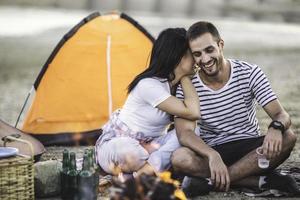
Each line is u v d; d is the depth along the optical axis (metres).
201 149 5.09
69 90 7.48
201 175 5.18
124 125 5.30
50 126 7.38
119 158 5.16
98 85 7.52
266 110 5.27
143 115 5.23
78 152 6.89
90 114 7.45
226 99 5.31
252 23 31.36
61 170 5.00
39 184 5.00
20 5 40.31
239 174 5.15
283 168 6.02
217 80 5.28
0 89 12.05
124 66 7.64
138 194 3.90
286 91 11.27
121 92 7.54
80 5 42.03
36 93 7.52
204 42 5.07
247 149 5.29
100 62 7.60
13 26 26.56
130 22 7.91
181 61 5.17
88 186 4.79
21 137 6.13
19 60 16.67
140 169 5.19
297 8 37.12
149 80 5.16
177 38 5.13
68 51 7.57
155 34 23.14
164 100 5.09
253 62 15.70
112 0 42.72
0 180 4.54
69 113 7.43
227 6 39.06
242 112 5.36
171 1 42.34
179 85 5.30
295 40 22.62
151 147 5.36
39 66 15.57
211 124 5.39
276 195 5.09
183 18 33.81
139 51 7.76
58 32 24.06
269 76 13.20
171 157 5.19
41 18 31.23
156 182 3.95
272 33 25.45
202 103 5.34
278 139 4.99
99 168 5.38
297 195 5.11
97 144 5.43
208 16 36.56
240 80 5.32
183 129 5.22
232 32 25.44
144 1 42.78
